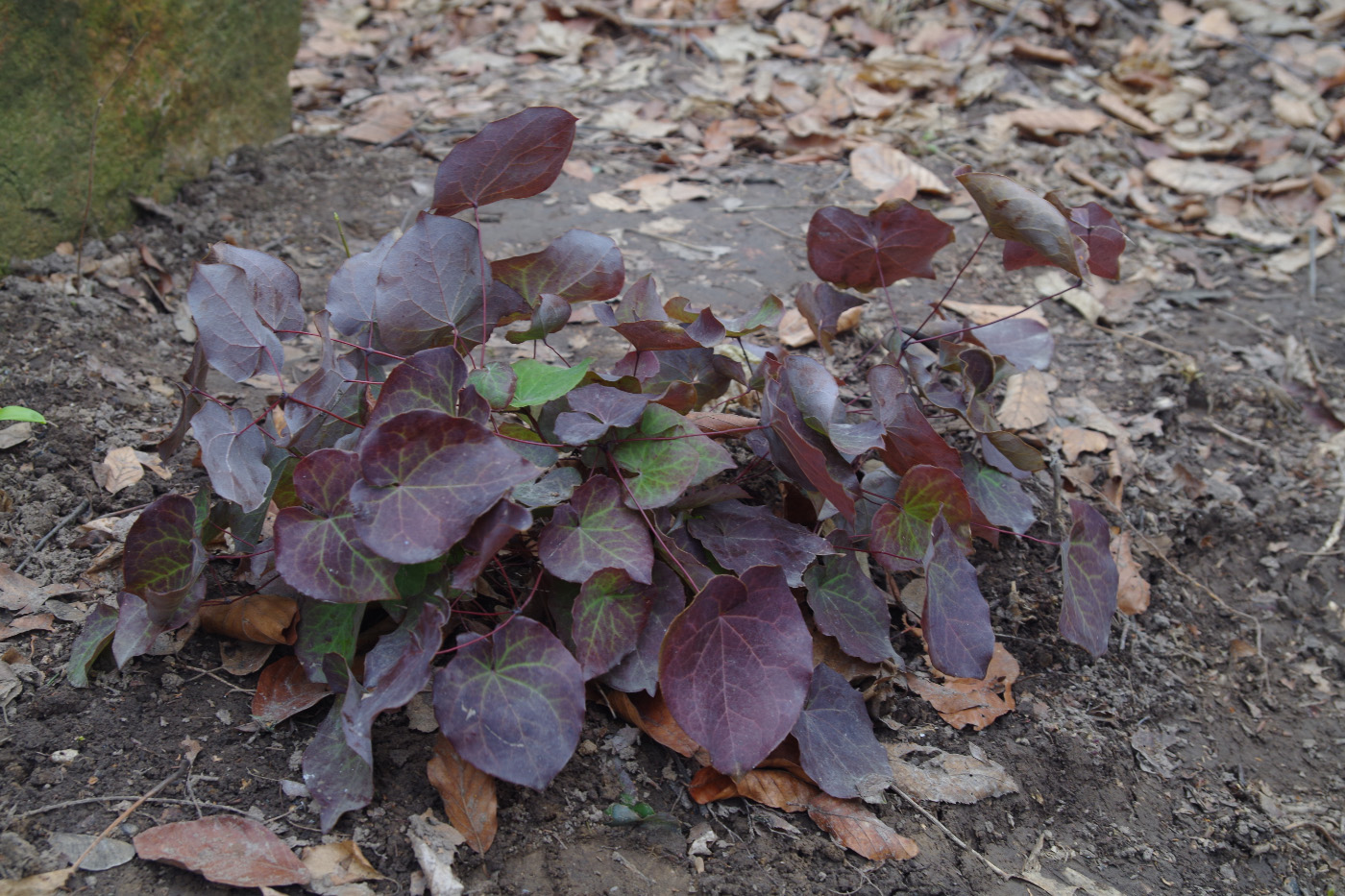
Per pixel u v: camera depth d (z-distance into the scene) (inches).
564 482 22.7
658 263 34.4
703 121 44.3
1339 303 36.7
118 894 19.8
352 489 20.6
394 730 22.2
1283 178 43.5
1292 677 27.7
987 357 26.5
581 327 32.1
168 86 34.7
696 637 21.0
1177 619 28.1
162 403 28.5
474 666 20.7
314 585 20.6
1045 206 22.9
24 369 28.0
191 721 22.0
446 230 23.2
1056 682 26.1
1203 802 24.8
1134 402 32.1
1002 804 23.5
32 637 23.0
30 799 20.7
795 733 22.4
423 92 46.6
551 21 52.4
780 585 21.6
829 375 23.1
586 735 22.8
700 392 25.9
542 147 23.0
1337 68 49.1
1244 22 53.7
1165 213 41.3
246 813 20.9
